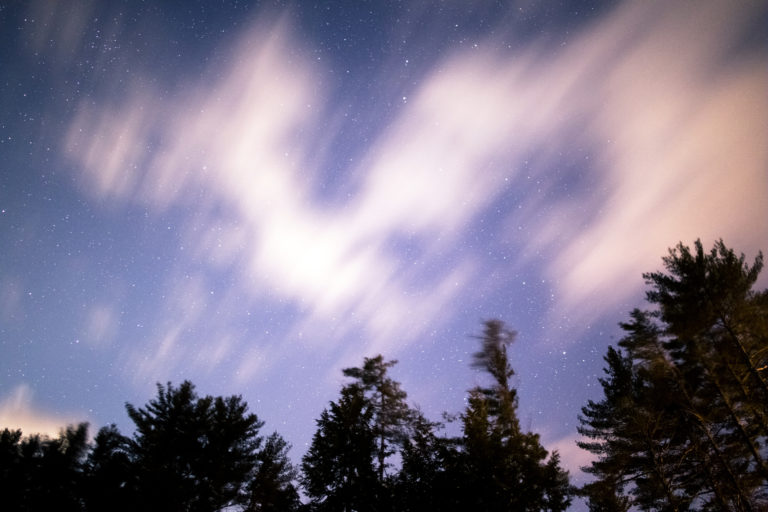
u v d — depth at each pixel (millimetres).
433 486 15312
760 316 16234
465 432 15602
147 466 17922
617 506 18703
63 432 22047
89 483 18109
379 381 22047
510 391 16781
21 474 20547
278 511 17812
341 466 16547
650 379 18672
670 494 17312
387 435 20250
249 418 20719
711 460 17500
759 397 16484
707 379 18078
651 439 18328
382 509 15375
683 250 17875
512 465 14836
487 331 18062
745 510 16141
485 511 14000
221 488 18797
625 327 19938
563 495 15125
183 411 20062
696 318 17047
